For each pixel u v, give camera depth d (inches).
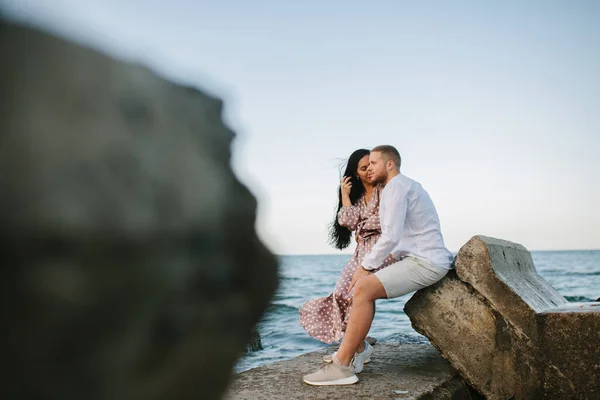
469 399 145.7
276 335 305.1
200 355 36.7
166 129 37.4
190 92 43.1
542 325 133.5
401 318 373.7
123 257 30.3
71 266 28.3
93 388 29.5
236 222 41.8
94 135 31.5
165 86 40.0
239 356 42.3
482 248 142.9
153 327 32.6
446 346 143.7
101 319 29.5
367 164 170.2
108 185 30.8
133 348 31.2
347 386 137.3
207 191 37.9
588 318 127.7
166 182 34.5
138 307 31.3
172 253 33.5
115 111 33.8
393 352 179.8
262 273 45.1
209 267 37.4
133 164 32.8
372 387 135.7
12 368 26.9
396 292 140.7
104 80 34.1
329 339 160.4
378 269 154.6
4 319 26.6
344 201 174.4
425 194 147.6
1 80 29.3
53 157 29.1
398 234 138.6
